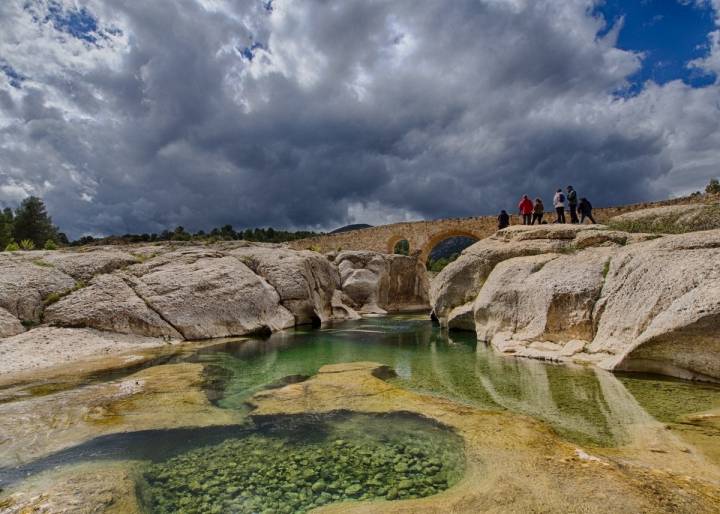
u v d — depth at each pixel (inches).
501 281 597.3
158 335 623.5
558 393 328.8
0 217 2541.8
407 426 265.4
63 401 317.7
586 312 464.4
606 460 203.2
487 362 465.4
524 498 169.5
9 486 193.2
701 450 212.8
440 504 169.8
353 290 1298.0
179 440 248.1
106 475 203.9
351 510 169.6
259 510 175.3
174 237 3139.8
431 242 1913.1
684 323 320.5
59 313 583.8
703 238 381.7
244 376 406.6
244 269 835.4
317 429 263.6
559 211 812.0
